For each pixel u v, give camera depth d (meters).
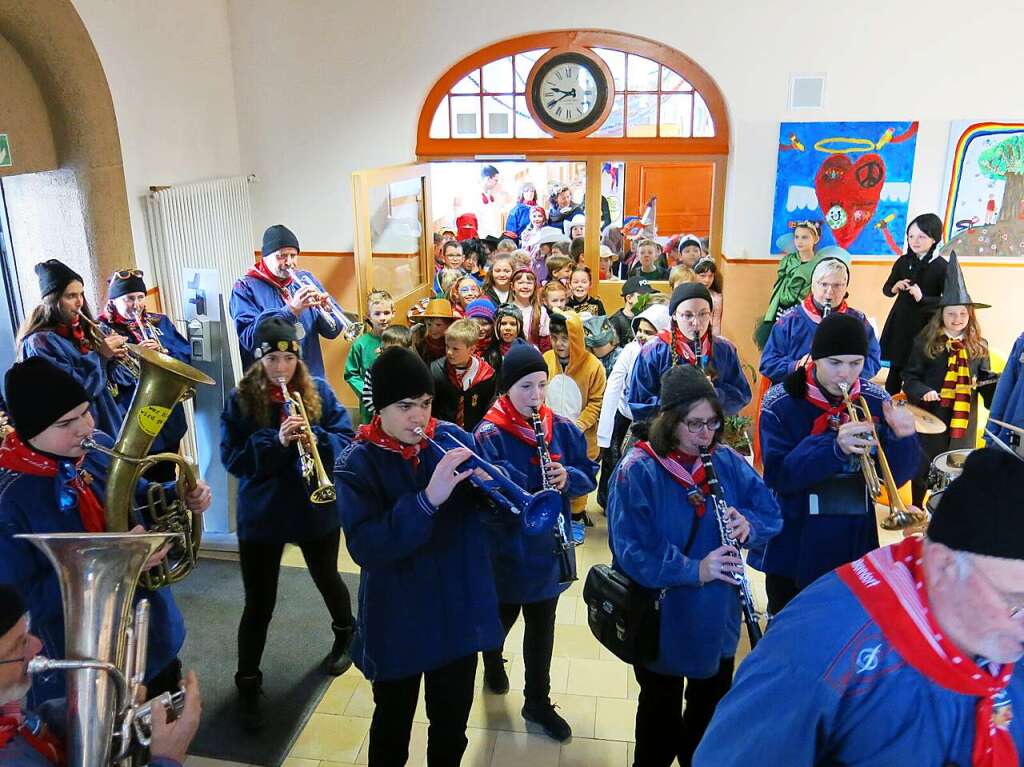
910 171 5.58
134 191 5.04
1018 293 5.66
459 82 6.00
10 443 2.13
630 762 2.81
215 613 3.70
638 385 3.83
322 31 5.84
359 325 4.68
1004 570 1.07
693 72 5.76
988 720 1.16
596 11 5.60
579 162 6.24
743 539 2.28
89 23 4.57
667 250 6.46
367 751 2.88
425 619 2.23
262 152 6.12
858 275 5.81
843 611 1.21
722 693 2.38
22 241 4.73
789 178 5.70
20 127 4.32
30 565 2.06
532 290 5.08
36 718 1.53
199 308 4.14
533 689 2.93
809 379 2.74
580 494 2.87
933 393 4.18
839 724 1.21
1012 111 5.38
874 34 5.37
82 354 3.77
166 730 1.64
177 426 3.71
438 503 2.10
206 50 5.68
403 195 5.87
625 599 2.27
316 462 2.85
